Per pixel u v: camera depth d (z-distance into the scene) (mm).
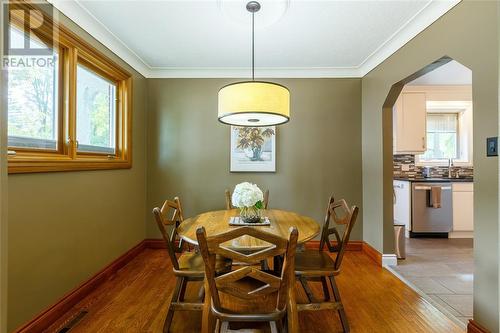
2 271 996
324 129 3523
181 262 1903
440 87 4270
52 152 1995
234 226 1906
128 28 2445
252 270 1257
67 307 2021
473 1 1723
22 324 1660
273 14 2205
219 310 1300
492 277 1578
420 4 2049
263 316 1281
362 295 2283
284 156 3531
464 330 1798
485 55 1630
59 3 1963
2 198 993
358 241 3488
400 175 4785
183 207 3547
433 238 4129
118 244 2838
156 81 3539
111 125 2920
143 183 3471
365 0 2014
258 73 3516
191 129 3551
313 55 3041
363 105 3447
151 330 1800
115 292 2324
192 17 2256
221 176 3545
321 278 2066
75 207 2148
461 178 4559
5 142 1004
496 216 1553
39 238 1789
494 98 1566
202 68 3459
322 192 3520
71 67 2119
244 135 3523
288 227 1878
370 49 2867
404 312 2020
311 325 1862
